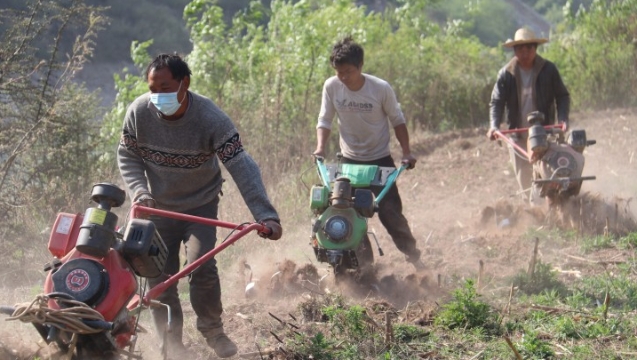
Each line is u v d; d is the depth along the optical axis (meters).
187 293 8.24
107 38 28.94
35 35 9.98
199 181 6.08
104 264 5.02
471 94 18.02
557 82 10.51
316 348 6.09
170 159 5.94
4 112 9.72
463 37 21.84
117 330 5.03
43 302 4.72
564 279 8.06
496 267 8.56
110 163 11.12
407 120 17.45
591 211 9.77
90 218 5.01
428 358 6.14
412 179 13.46
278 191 11.66
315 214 7.83
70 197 10.00
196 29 16.11
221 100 14.30
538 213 10.00
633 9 18.89
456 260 8.93
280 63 15.38
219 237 9.71
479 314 6.68
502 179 13.04
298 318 7.00
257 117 13.70
